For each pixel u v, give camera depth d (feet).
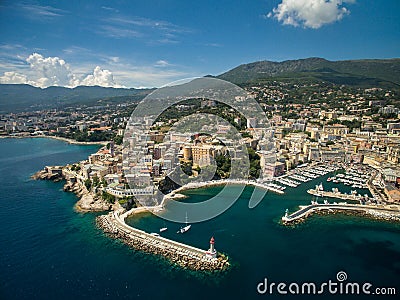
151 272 382.42
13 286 357.41
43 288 353.31
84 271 385.91
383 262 413.80
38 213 583.99
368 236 492.13
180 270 385.50
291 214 568.00
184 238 467.93
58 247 447.42
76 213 581.12
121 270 386.93
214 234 483.92
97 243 458.09
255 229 507.71
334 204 625.82
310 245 457.68
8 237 481.05
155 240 455.22
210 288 351.46
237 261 405.80
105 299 334.44
